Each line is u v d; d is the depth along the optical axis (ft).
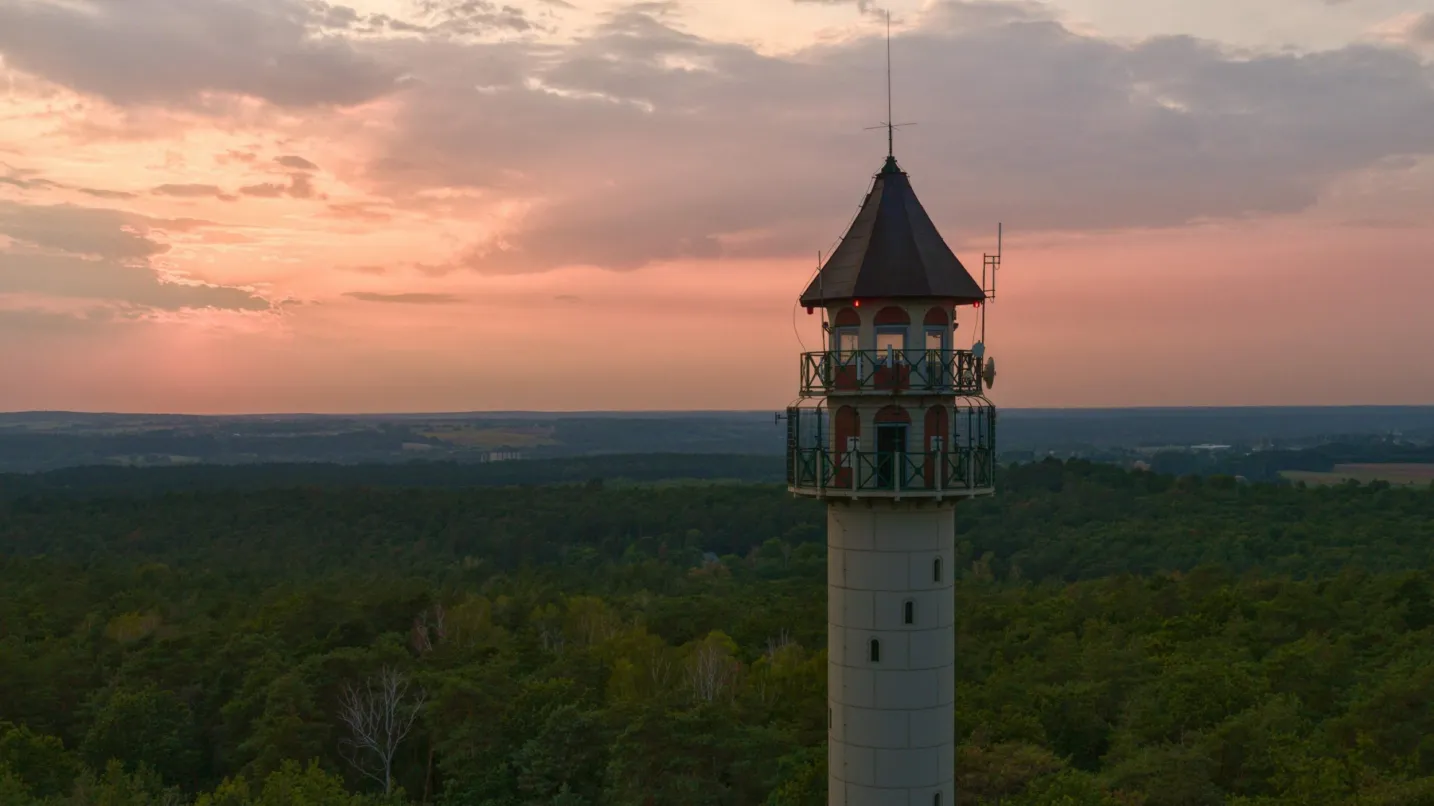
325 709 238.27
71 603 373.81
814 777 168.76
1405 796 150.41
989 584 447.01
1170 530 552.82
